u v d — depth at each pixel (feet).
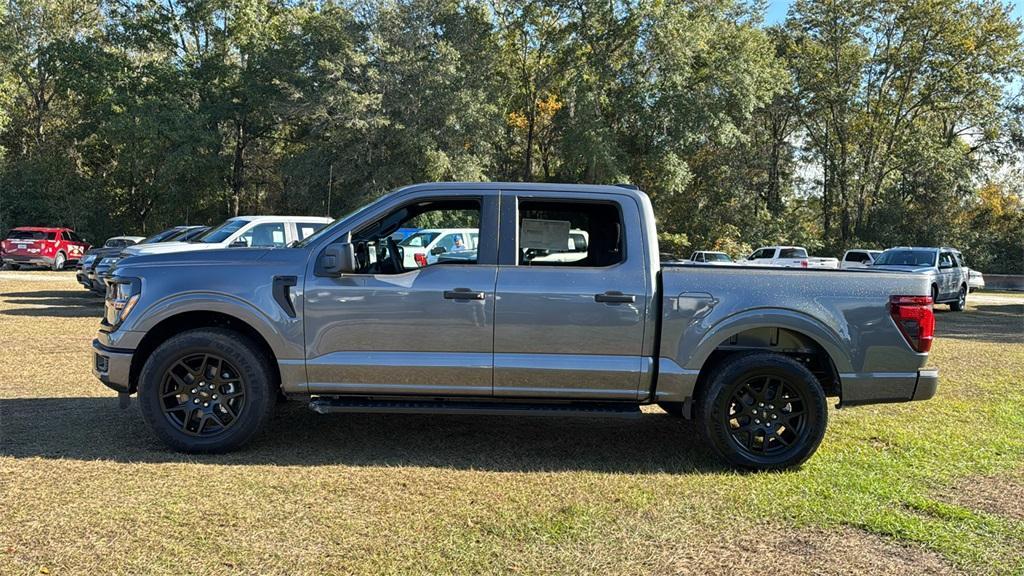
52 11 137.18
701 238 136.15
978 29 133.69
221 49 134.00
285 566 10.64
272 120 137.39
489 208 16.35
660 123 120.67
